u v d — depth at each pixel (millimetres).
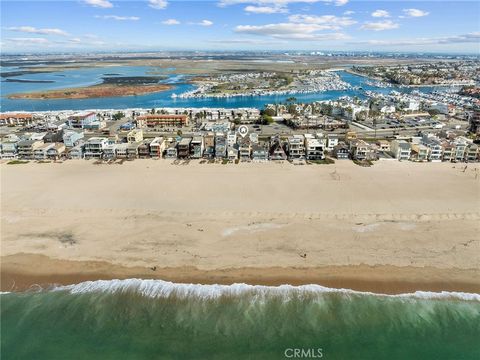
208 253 71000
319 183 104625
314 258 69438
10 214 86500
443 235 76688
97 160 128875
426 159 127438
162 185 103938
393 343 53062
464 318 56875
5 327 55844
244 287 62500
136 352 51875
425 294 61031
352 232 77812
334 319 56844
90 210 88250
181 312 58125
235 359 50719
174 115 185000
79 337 54281
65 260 69562
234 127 178500
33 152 129750
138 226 80688
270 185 103250
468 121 188000
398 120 189375
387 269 66500
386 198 94125
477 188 100938
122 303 59812
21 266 68062
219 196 95750
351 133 150250
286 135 159125
